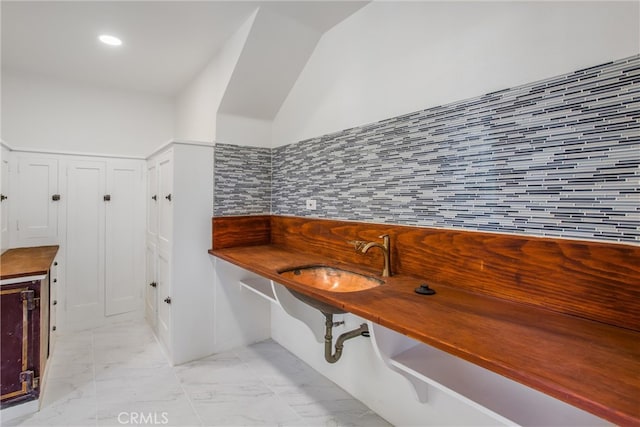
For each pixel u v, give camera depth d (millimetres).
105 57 2467
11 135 2668
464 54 1354
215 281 2428
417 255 1535
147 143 3281
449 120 1410
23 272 1743
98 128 3037
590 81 1019
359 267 1791
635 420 570
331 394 1953
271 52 2131
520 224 1187
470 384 1089
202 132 2682
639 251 925
